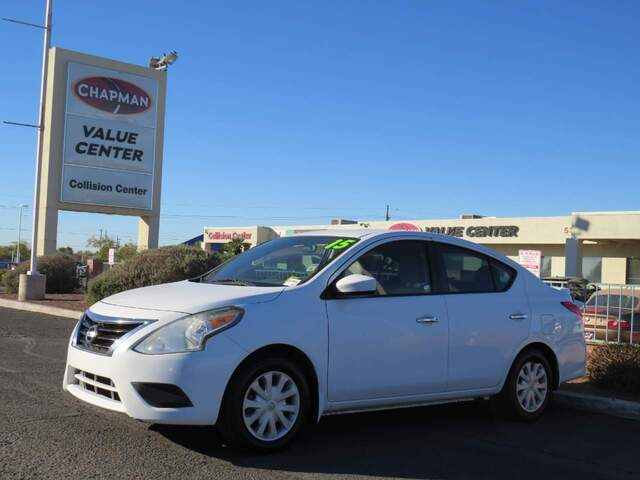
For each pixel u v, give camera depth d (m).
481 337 6.54
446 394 6.33
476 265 6.88
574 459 5.76
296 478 4.90
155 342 5.04
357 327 5.75
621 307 11.55
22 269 24.34
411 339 6.05
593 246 40.75
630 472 5.44
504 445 6.11
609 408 7.60
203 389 4.99
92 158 25.64
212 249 58.56
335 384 5.62
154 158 27.08
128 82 26.38
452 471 5.29
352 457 5.51
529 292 7.15
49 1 20.33
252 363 5.23
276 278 6.04
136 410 4.96
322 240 6.43
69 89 25.08
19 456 5.07
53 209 24.89
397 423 6.78
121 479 4.68
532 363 7.02
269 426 5.32
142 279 17.16
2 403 6.72
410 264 6.38
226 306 5.26
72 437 5.62
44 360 9.55
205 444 5.55
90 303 17.78
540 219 40.66
